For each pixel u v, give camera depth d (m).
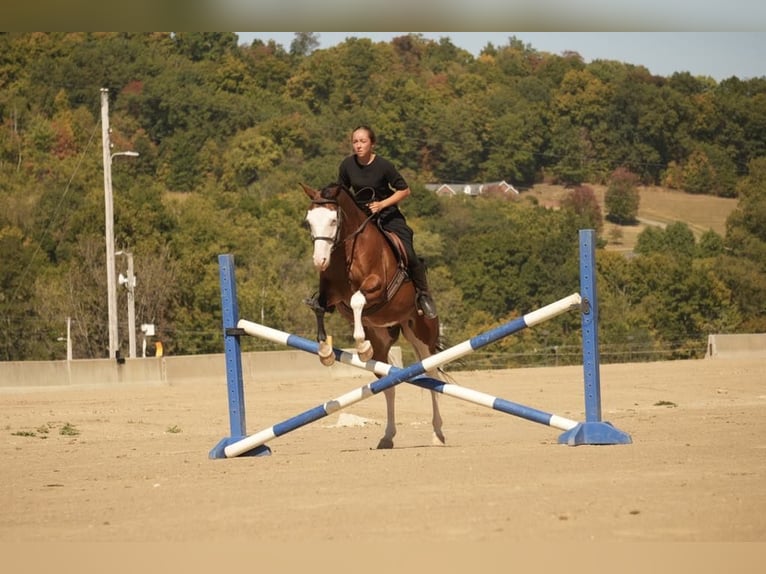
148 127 93.00
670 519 6.49
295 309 55.19
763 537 6.02
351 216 10.93
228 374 11.39
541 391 23.56
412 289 11.63
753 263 73.44
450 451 10.84
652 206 94.19
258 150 85.44
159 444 13.70
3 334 50.81
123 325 51.22
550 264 68.69
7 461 11.63
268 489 8.38
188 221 62.44
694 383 24.89
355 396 10.91
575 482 8.02
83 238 54.59
